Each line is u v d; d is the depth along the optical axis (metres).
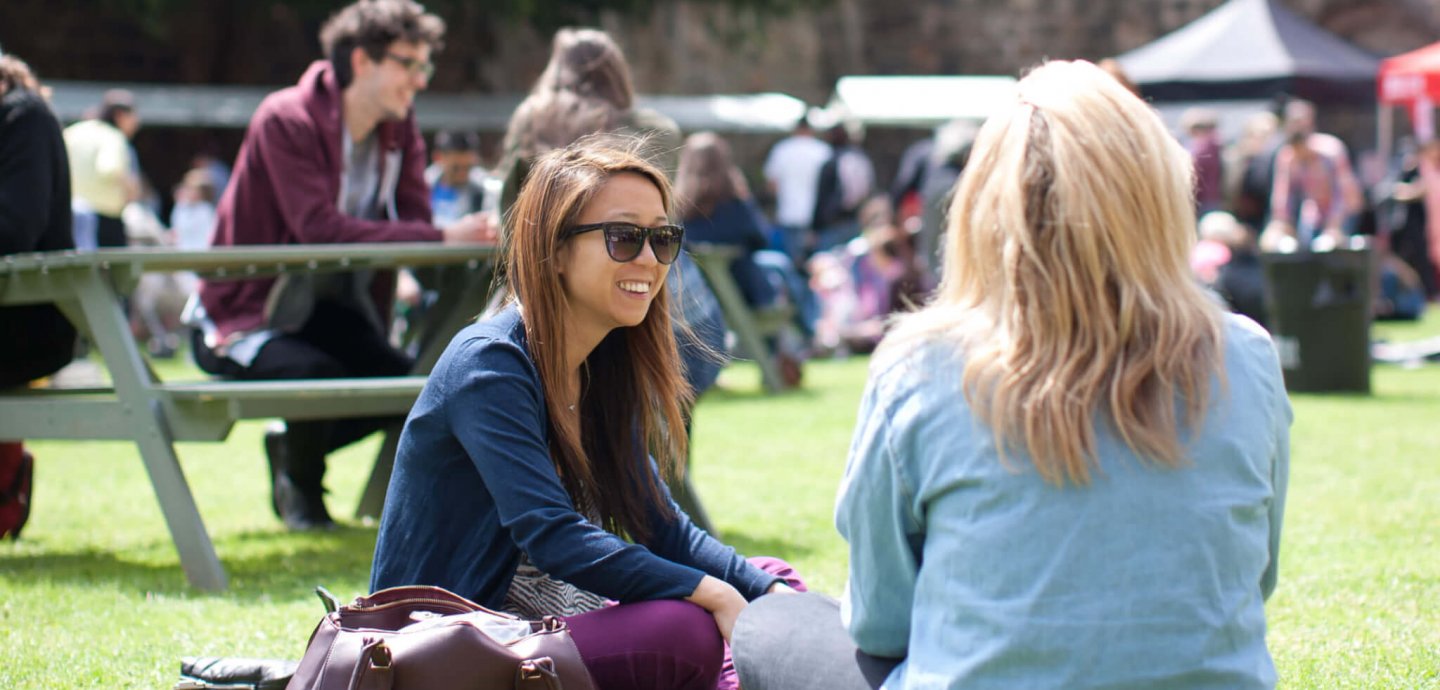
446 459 3.89
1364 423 11.62
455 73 32.31
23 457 7.27
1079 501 2.81
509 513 3.79
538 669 3.35
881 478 3.00
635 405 4.27
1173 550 2.80
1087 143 2.87
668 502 4.30
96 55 30.47
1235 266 15.06
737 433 11.59
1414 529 7.24
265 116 7.43
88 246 16.22
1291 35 24.91
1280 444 3.00
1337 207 19.98
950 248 3.05
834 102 35.41
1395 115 38.31
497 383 3.86
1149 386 2.82
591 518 4.23
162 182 30.27
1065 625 2.79
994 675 2.83
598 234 3.96
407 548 3.93
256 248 6.39
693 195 14.77
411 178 8.10
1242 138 20.91
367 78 7.50
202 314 7.62
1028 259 2.87
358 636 3.35
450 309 7.78
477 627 3.44
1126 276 2.85
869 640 3.15
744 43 37.00
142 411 6.26
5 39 29.72
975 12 40.31
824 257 20.95
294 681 3.37
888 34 40.62
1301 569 6.34
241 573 6.46
